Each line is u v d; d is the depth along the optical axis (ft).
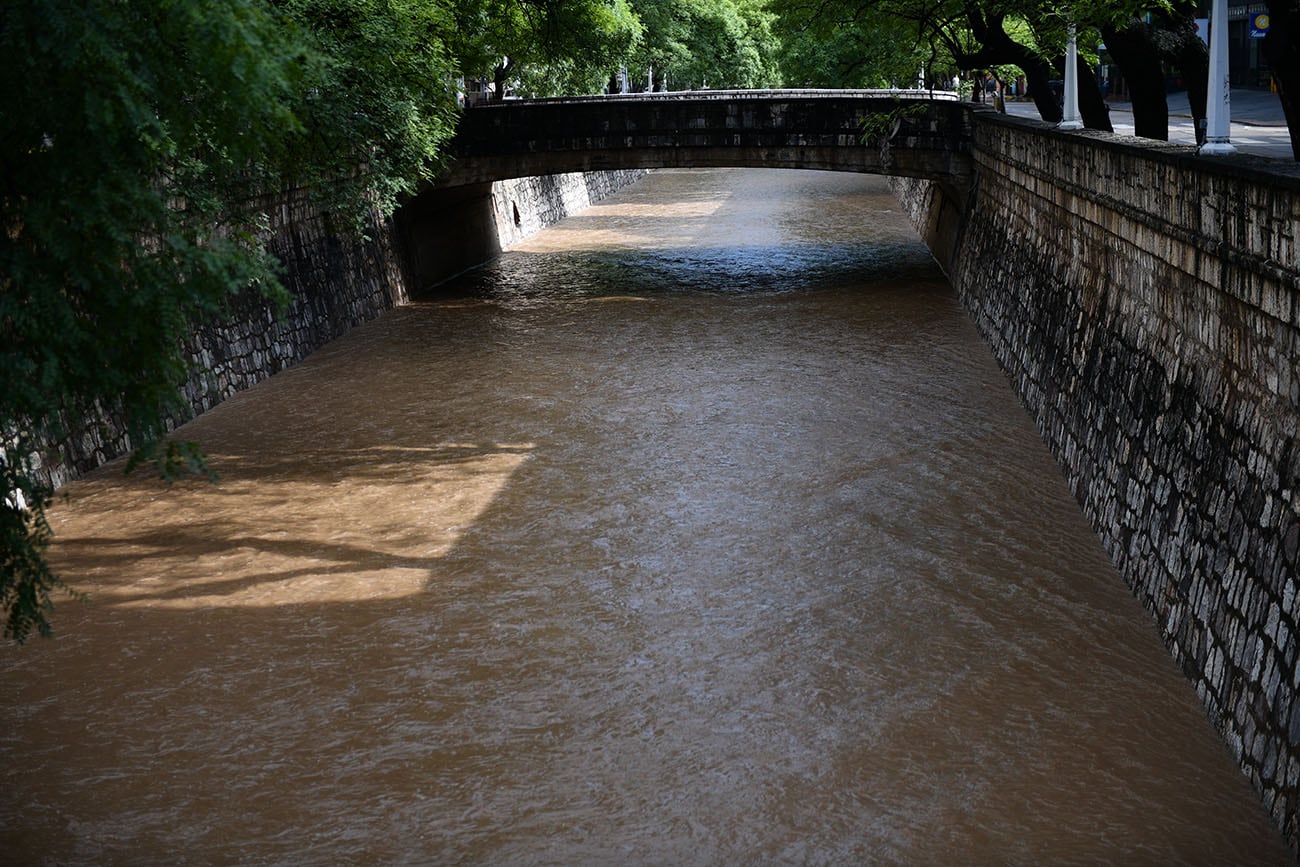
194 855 37.63
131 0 29.17
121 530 63.77
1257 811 37.09
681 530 60.90
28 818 39.73
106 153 29.32
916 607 51.26
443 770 41.68
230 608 54.34
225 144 32.27
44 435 68.59
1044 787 38.91
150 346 30.99
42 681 48.60
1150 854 35.47
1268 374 39.78
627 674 47.37
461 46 119.14
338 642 50.88
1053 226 74.33
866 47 174.40
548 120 126.72
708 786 40.09
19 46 27.73
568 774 41.14
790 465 69.26
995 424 74.84
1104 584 52.42
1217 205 43.86
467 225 146.00
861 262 138.82
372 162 94.27
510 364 95.86
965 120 115.75
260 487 69.67
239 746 43.57
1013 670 45.93
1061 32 84.84
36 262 29.66
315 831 38.63
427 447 75.97
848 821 37.88
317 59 31.12
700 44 229.66
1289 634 36.14
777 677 46.52
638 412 81.35
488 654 49.42
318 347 103.24
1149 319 53.36
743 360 93.91
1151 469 50.47
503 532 61.77
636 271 139.13
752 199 211.61
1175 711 42.60
